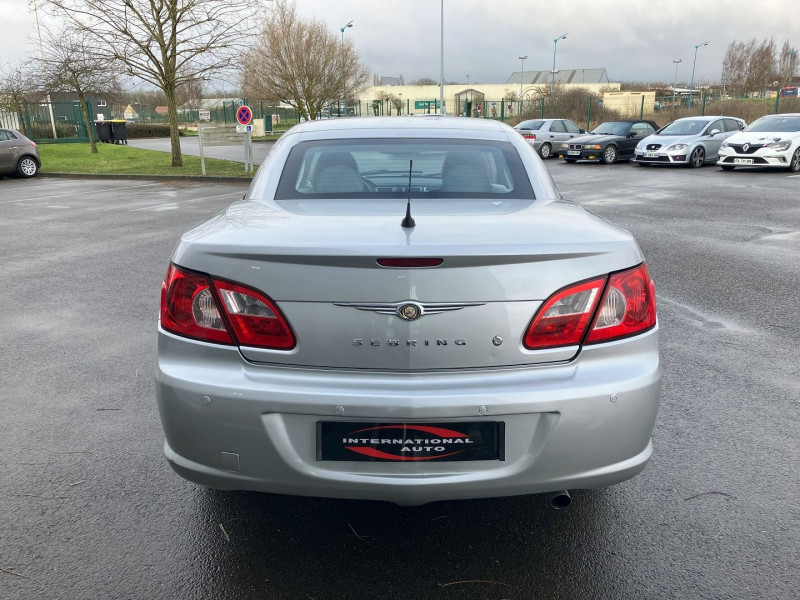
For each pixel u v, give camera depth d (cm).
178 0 2042
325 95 3656
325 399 203
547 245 210
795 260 746
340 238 212
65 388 404
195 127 5572
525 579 230
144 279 682
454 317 204
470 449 207
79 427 352
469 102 4725
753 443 328
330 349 208
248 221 241
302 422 208
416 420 202
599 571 234
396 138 331
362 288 204
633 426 216
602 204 1226
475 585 228
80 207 1281
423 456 207
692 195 1352
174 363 221
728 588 225
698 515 269
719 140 2088
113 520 267
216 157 2577
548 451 208
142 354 464
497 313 206
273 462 210
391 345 205
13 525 264
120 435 343
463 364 207
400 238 211
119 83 2570
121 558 243
